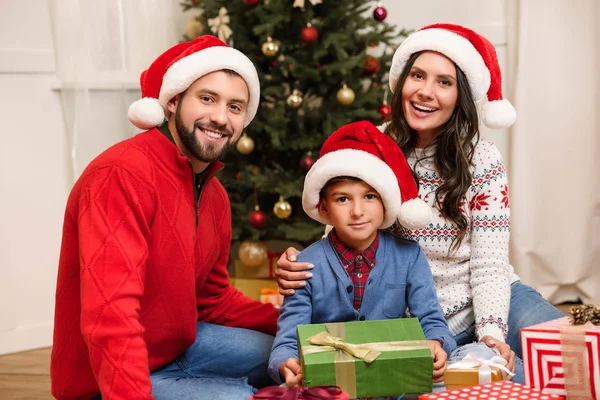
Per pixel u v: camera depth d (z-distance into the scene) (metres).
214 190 1.78
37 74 2.99
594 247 3.33
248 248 3.15
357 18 3.08
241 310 1.93
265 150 3.18
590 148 3.27
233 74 1.61
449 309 1.80
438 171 1.82
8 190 2.97
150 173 1.52
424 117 1.76
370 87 3.14
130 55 3.12
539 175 3.33
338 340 1.38
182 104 1.60
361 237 1.59
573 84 3.25
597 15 3.19
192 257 1.61
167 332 1.64
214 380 1.67
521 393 1.27
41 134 3.02
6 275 2.98
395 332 1.42
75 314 1.57
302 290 1.63
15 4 2.92
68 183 3.10
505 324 1.71
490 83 1.82
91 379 1.60
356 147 1.60
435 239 1.80
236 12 3.06
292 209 3.17
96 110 3.08
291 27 3.04
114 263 1.40
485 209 1.79
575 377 1.31
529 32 3.24
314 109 3.12
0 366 2.80
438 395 1.27
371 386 1.33
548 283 3.40
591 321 1.38
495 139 3.42
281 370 1.47
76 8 3.00
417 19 3.54
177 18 3.51
